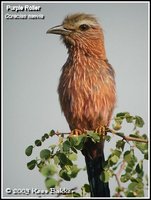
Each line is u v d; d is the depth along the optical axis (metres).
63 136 9.47
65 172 9.09
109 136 9.46
